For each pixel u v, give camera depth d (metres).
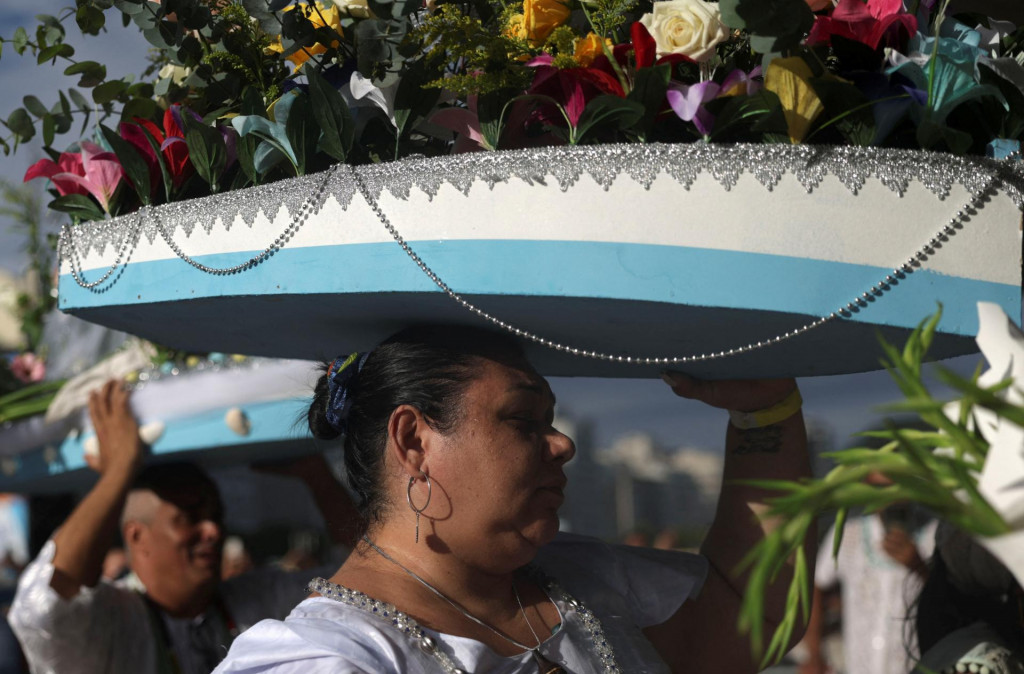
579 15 1.18
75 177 1.37
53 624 2.00
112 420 2.22
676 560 1.60
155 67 1.50
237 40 1.31
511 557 1.27
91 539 2.05
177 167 1.30
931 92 1.04
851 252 1.02
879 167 1.03
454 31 1.09
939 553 1.64
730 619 1.56
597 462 14.65
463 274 1.05
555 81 1.07
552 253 1.03
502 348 1.30
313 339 1.44
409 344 1.30
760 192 1.01
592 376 1.64
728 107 1.02
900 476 0.58
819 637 4.20
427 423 1.27
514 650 1.27
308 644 1.13
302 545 4.93
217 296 1.20
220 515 2.28
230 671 1.15
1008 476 0.57
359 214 1.10
